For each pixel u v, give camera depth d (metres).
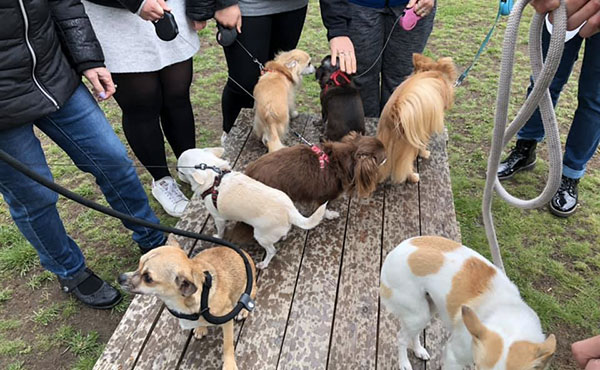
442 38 6.53
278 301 2.21
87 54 2.21
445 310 1.69
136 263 3.25
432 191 2.95
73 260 2.79
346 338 2.04
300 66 3.52
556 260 3.24
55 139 2.29
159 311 2.16
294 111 3.74
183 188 3.91
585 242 3.37
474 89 5.30
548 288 3.04
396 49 3.45
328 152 2.62
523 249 3.32
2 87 1.86
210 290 1.82
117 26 2.58
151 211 2.89
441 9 7.49
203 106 5.06
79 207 3.73
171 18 2.49
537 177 3.97
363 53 3.37
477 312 1.60
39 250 2.58
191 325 1.88
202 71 5.77
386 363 1.95
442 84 2.88
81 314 2.90
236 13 2.95
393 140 2.82
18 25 1.81
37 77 1.97
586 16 1.32
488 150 4.34
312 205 2.66
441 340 2.03
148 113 3.00
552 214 3.60
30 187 2.20
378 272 2.37
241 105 3.89
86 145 2.33
